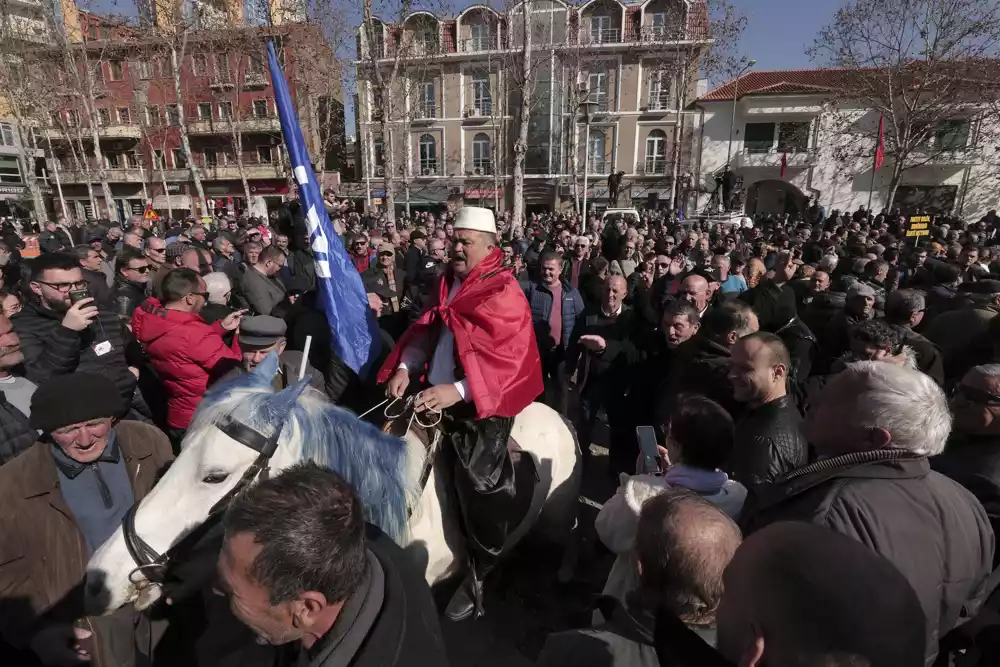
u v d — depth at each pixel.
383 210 31.91
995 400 2.19
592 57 30.55
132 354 4.12
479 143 35.25
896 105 25.80
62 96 25.95
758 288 4.46
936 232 13.18
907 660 0.88
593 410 4.45
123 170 36.84
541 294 5.29
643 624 1.38
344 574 1.14
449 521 2.45
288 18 22.16
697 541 1.27
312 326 4.02
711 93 33.31
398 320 5.10
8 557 1.97
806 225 18.53
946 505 1.61
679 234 14.96
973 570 1.61
